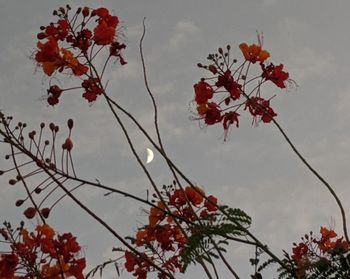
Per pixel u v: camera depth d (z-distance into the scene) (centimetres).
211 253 379
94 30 438
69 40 433
